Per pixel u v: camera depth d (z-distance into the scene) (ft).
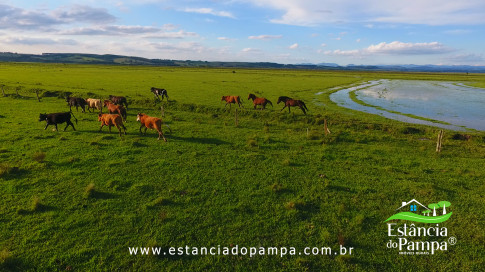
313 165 48.83
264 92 163.02
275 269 24.61
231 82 225.15
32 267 24.06
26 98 112.98
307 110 106.83
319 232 29.76
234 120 88.33
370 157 54.49
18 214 31.19
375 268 25.03
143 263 24.85
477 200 36.73
